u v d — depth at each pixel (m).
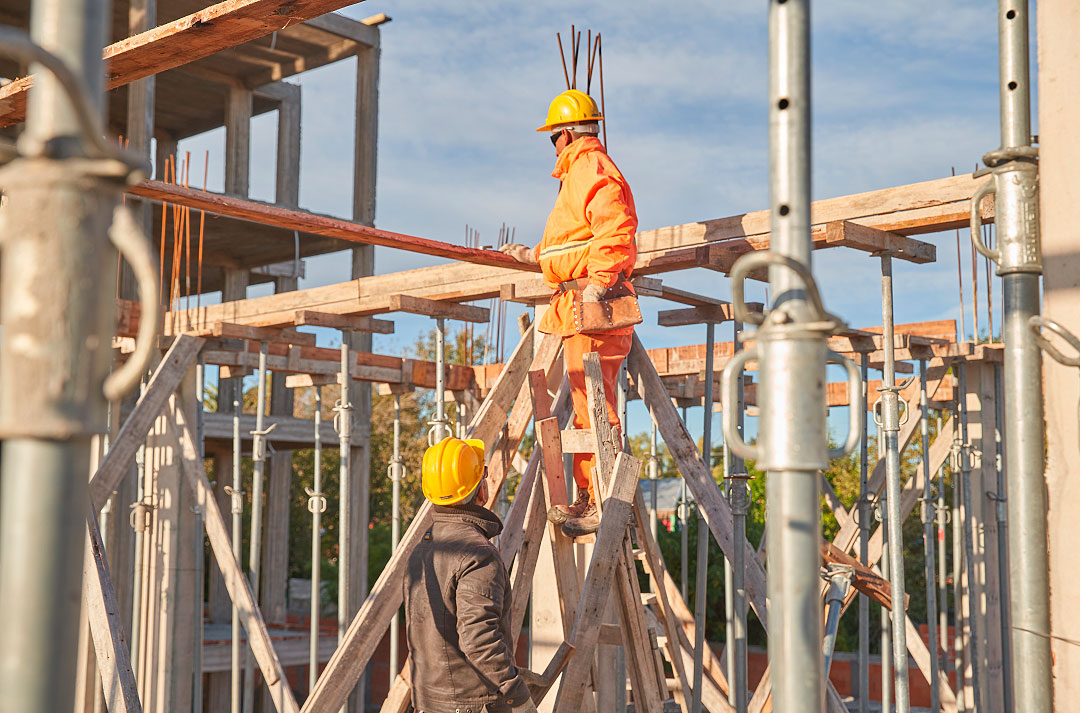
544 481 4.15
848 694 11.59
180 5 12.77
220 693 11.68
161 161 16.64
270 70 14.61
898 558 3.80
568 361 4.34
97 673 5.58
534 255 4.52
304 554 20.77
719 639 13.20
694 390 9.14
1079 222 2.08
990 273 7.20
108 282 1.04
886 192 4.05
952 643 11.16
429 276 5.89
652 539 4.41
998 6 2.25
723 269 4.55
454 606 3.36
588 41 4.58
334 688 4.06
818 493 1.54
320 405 6.73
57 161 1.02
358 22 13.47
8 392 0.98
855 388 1.59
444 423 5.77
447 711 3.35
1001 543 7.03
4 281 1.00
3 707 0.96
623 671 5.22
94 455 7.09
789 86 1.62
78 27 1.06
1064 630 2.07
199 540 6.78
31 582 0.97
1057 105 2.13
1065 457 2.09
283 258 15.16
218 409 13.85
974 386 7.35
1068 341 1.91
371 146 13.48
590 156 4.22
